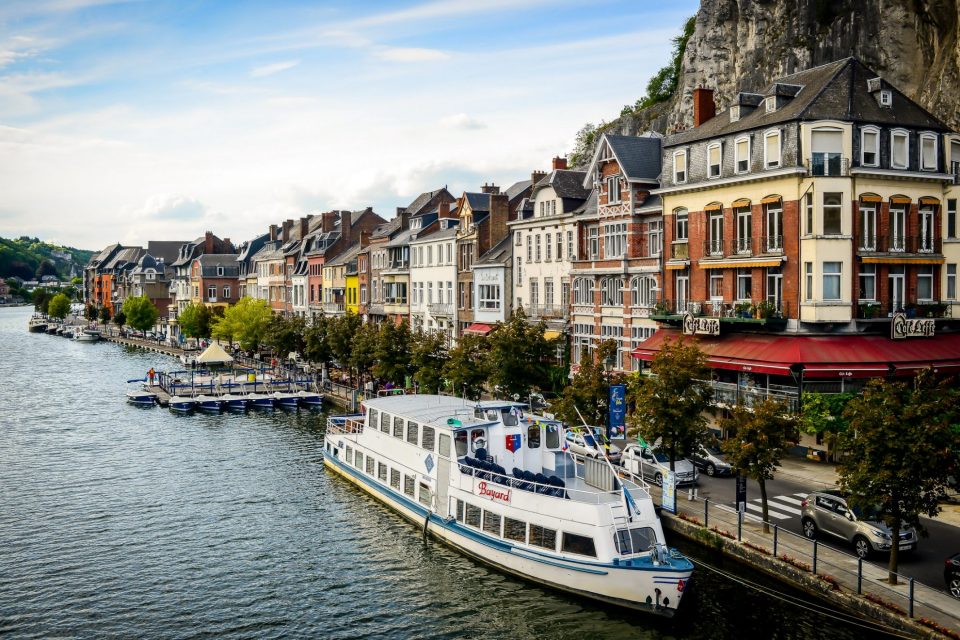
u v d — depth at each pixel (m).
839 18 58.16
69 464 42.22
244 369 82.44
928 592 20.81
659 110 87.19
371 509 33.97
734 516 27.73
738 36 68.88
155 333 137.25
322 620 23.38
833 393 36.16
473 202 65.81
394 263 79.19
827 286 37.03
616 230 49.22
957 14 46.34
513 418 30.92
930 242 39.16
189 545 29.67
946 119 45.84
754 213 39.69
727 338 40.88
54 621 23.44
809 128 36.88
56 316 178.00
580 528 23.92
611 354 37.38
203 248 136.88
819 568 22.64
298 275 106.56
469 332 62.53
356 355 58.84
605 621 22.91
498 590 25.16
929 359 36.38
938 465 20.44
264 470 40.72
